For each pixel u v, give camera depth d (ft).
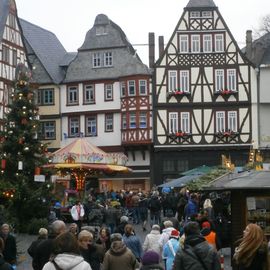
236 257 26.40
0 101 158.30
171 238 44.70
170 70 175.83
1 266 25.23
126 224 50.34
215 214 69.67
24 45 173.78
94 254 35.58
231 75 174.60
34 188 99.55
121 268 35.04
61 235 21.88
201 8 176.04
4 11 166.71
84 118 185.16
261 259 26.05
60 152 109.91
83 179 116.37
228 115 173.68
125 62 182.91
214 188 57.21
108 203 109.50
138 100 177.27
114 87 182.60
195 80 175.01
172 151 173.99
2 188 95.96
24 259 66.69
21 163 96.63
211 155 173.37
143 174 176.35
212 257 28.66
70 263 21.35
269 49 178.19
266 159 170.71
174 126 174.70
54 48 199.52
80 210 86.43
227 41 175.22
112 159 114.73
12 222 84.07
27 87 102.42
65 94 187.42
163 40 185.06
